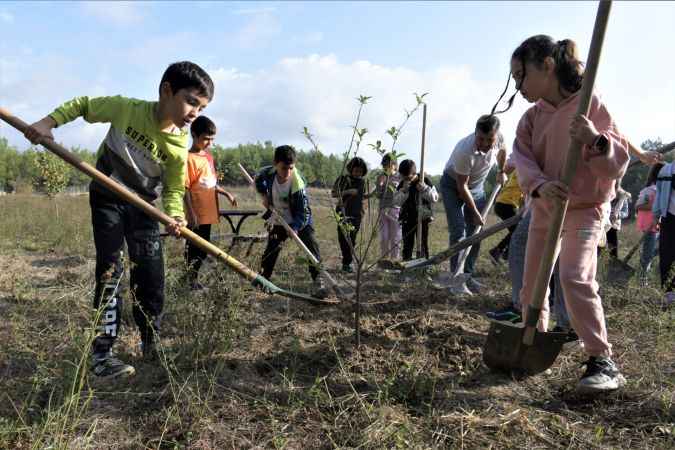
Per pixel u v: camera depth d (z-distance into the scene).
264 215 5.11
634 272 5.32
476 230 5.19
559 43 2.65
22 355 3.03
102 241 2.86
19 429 2.12
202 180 4.91
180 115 2.83
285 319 4.02
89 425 2.33
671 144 3.67
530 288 2.95
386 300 4.68
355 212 6.23
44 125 2.68
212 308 3.10
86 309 3.84
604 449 2.23
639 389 2.77
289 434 2.32
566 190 2.43
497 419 2.46
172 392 2.60
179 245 5.35
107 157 2.94
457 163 4.95
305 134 3.09
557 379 2.94
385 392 2.57
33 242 7.64
